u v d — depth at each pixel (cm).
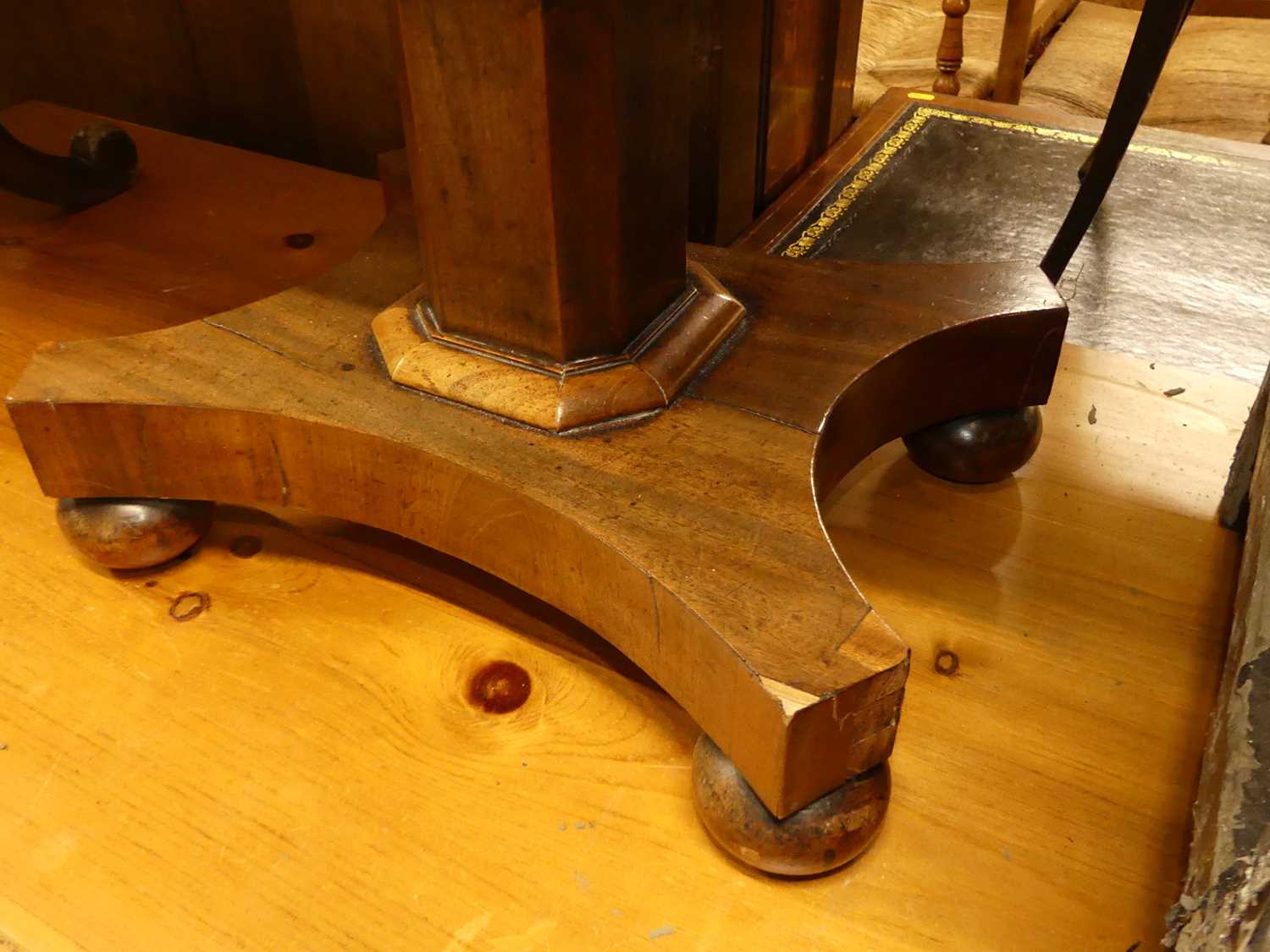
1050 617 75
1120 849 62
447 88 59
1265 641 49
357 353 74
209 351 74
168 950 58
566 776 67
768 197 150
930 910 59
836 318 75
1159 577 78
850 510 84
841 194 150
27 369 72
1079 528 82
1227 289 132
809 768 53
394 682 72
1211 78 209
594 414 66
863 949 58
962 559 80
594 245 63
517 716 70
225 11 142
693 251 83
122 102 158
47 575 80
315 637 75
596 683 72
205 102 153
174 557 79
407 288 80
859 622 54
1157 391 95
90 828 64
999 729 68
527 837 63
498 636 75
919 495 86
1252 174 154
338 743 69
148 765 67
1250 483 77
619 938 59
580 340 66
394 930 59
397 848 63
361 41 137
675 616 56
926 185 153
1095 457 89
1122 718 69
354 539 83
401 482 68
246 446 70
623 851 63
